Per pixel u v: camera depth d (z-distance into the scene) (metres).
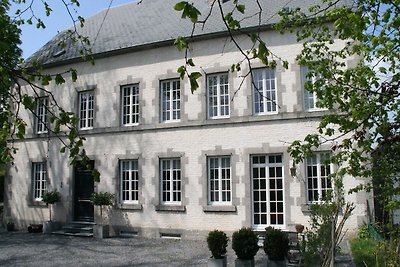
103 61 19.69
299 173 15.24
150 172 17.89
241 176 16.09
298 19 9.28
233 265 11.62
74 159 4.34
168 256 13.26
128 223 18.12
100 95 19.56
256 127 16.09
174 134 17.55
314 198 15.06
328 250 8.23
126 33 20.39
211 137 16.81
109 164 18.88
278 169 15.82
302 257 9.66
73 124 4.21
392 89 6.54
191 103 17.33
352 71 7.69
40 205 20.73
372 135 7.27
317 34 9.50
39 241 16.98
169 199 17.64
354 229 14.24
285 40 16.02
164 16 20.72
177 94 18.02
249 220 15.76
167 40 17.91
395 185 7.98
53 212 20.25
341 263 10.63
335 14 7.11
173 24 19.39
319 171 15.08
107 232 17.94
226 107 16.94
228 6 18.77
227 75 17.00
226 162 16.66
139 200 17.97
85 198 19.61
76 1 5.00
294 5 17.08
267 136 15.88
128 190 18.58
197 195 16.78
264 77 16.39
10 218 21.75
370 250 11.69
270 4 17.72
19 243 16.52
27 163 21.47
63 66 20.81
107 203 18.14
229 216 16.12
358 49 8.07
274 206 15.69
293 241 11.99
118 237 17.86
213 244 10.87
